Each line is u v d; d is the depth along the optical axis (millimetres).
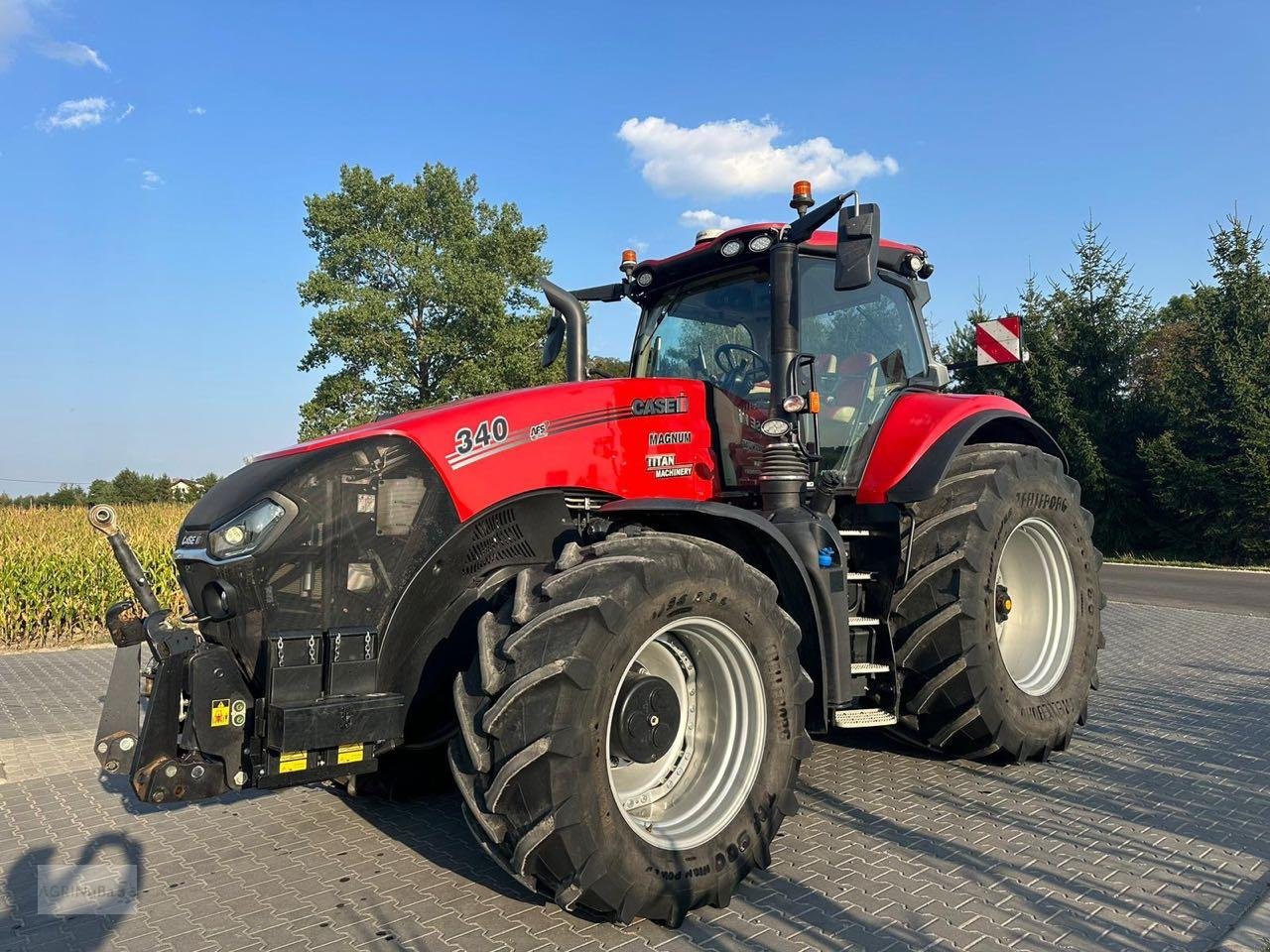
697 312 4418
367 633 2879
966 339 19938
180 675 2707
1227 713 5152
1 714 5727
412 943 2596
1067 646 4438
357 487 2975
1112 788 3854
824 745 4590
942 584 3869
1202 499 17500
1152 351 22719
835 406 4223
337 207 31234
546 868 2502
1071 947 2502
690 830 2789
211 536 2828
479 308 30031
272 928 2711
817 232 4238
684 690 3072
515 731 2480
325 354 29344
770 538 3277
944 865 3066
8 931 2742
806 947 2525
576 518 3480
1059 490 4422
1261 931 2535
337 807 3844
